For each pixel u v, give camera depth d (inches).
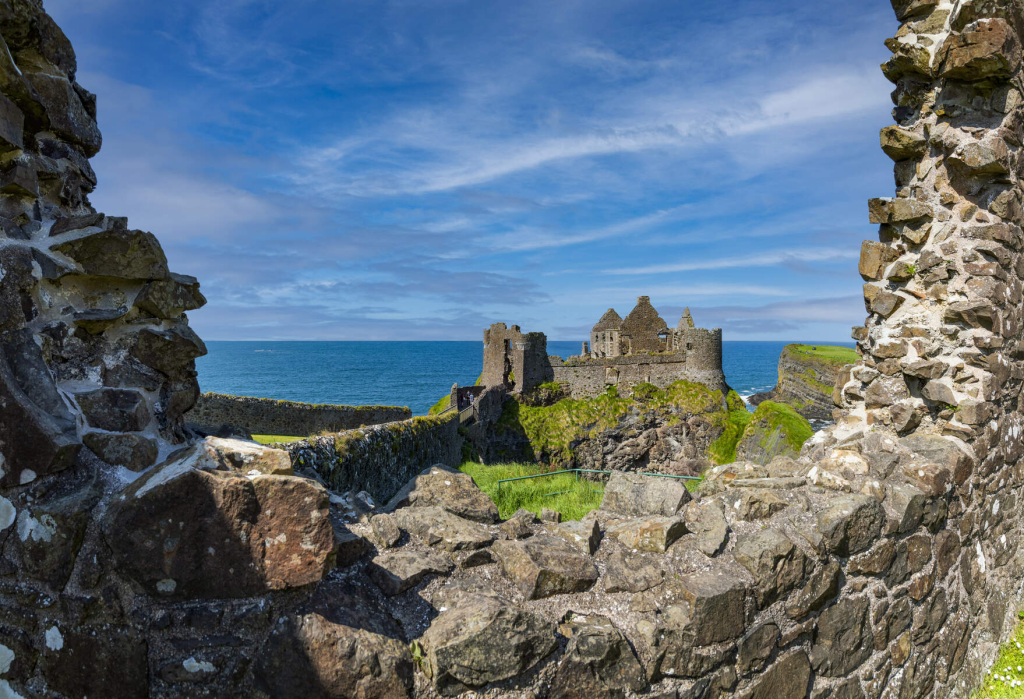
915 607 179.0
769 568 139.4
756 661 139.8
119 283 114.0
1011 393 221.8
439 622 111.0
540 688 114.9
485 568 130.4
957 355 191.2
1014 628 247.8
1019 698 205.8
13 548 102.0
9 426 96.2
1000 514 229.0
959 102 191.0
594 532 148.2
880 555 163.3
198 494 96.9
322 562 103.2
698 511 157.6
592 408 1895.9
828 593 152.5
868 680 165.6
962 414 187.9
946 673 197.0
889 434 197.9
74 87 127.2
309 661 99.6
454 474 160.6
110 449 106.5
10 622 104.9
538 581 125.5
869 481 172.9
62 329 107.3
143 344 115.3
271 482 100.3
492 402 1699.1
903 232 203.6
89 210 133.4
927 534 180.1
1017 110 191.6
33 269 103.1
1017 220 203.0
